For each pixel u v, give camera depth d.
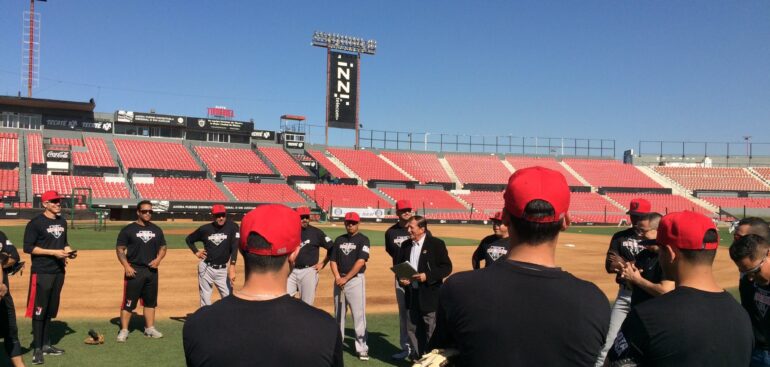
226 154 55.69
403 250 7.14
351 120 58.72
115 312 10.28
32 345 7.84
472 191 61.12
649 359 2.57
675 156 76.69
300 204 49.66
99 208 35.59
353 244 7.71
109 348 7.73
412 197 56.47
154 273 8.42
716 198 62.78
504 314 2.13
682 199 62.34
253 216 2.39
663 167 70.62
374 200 53.41
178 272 15.54
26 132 48.44
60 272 7.32
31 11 50.47
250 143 59.00
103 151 49.62
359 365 7.24
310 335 2.19
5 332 6.14
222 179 51.56
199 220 44.38
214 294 12.39
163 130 55.72
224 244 9.02
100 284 13.25
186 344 2.25
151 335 8.40
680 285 2.82
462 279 2.30
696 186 65.50
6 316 6.11
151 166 49.47
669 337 2.50
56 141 49.03
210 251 9.00
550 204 2.24
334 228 37.94
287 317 2.22
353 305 7.55
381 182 58.12
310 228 8.45
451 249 24.80
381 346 8.24
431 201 56.06
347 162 60.31
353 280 7.55
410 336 7.00
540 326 2.10
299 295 8.70
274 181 53.59
